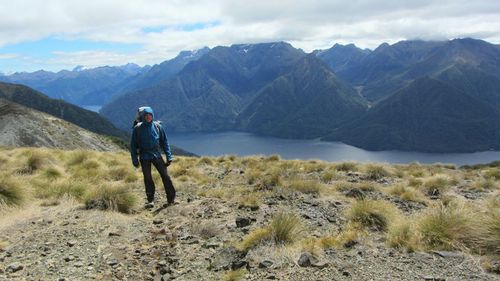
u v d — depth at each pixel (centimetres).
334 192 1388
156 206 1141
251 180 1619
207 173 1892
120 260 723
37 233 861
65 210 1033
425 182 1614
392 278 597
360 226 892
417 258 680
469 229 745
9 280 631
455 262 657
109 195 1077
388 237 785
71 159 2005
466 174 2052
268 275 629
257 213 1041
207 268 685
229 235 856
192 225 910
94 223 930
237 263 673
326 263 657
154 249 771
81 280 633
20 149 2353
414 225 812
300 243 756
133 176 1602
